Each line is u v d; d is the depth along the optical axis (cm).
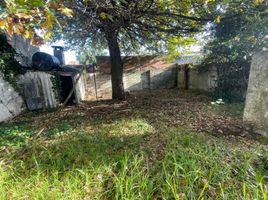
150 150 339
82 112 759
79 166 292
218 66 917
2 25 150
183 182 236
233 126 507
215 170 249
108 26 595
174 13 641
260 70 423
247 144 379
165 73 1678
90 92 1567
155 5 616
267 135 416
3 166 306
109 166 278
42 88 858
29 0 144
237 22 755
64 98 1034
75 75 1012
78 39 699
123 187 233
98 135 445
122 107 829
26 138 448
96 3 414
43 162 312
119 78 1011
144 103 905
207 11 607
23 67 835
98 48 912
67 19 460
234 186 228
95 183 250
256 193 196
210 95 998
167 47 1001
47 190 238
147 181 236
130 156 313
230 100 847
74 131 495
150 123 554
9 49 722
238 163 277
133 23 676
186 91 1350
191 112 680
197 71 1275
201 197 212
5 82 697
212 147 346
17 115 739
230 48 821
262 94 423
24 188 248
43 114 753
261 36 706
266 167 274
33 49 1122
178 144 354
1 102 662
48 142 420
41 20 169
